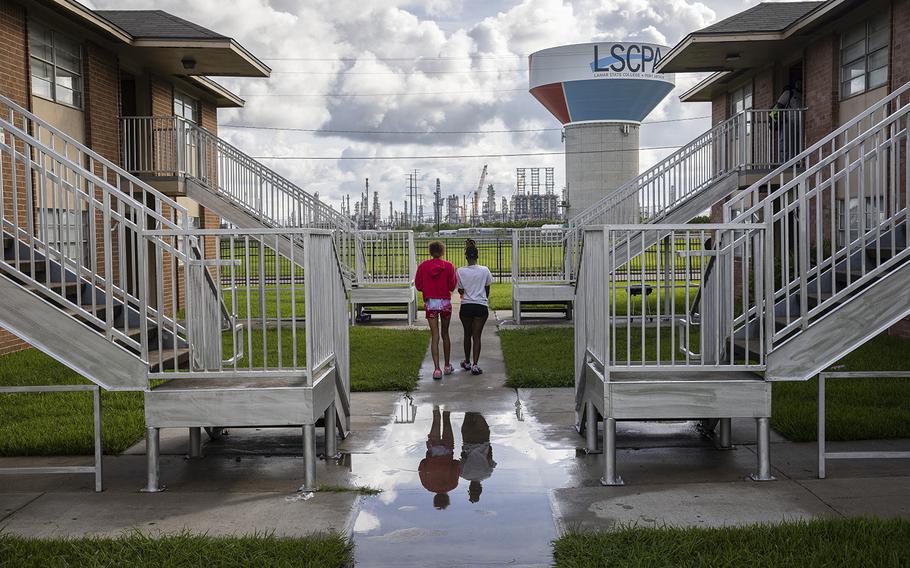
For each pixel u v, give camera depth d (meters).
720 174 17.66
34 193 13.49
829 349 6.11
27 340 5.95
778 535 4.73
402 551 4.80
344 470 6.62
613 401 6.07
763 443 6.15
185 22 19.56
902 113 6.52
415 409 8.95
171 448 7.44
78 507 5.69
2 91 13.15
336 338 7.21
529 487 6.08
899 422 7.54
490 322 17.73
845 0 14.82
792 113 18.55
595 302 6.83
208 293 7.18
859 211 6.64
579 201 56.06
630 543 4.71
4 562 4.51
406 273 19.33
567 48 54.34
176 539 4.79
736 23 18.78
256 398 5.98
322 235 6.62
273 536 4.84
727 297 6.89
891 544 4.54
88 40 16.36
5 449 7.12
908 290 6.09
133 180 7.17
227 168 17.66
